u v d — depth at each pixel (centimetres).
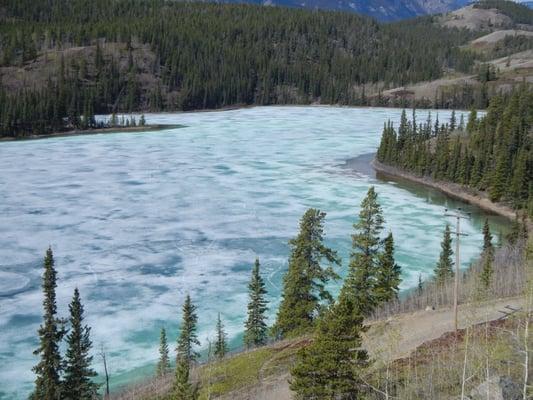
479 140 11331
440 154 10706
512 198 8762
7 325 4731
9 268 5825
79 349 3097
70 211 7831
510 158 9512
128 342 4544
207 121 18512
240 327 4781
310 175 10725
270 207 8331
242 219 7681
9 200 8306
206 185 9569
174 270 5903
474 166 9775
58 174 10112
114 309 5038
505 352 2700
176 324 4819
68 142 14175
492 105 12331
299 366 2466
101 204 8219
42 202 8244
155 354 4394
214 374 3491
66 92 17825
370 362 2586
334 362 2400
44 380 2947
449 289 4641
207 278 5728
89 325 4753
